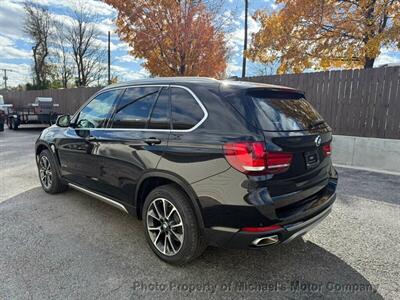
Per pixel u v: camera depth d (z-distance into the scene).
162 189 2.68
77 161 3.87
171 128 2.68
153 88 3.01
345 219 3.72
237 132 2.24
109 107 3.45
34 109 15.22
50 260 2.72
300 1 9.96
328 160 2.95
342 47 10.30
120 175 3.12
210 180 2.31
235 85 2.52
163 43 11.31
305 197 2.52
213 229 2.34
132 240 3.15
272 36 11.35
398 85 6.55
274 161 2.20
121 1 10.90
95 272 2.54
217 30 11.65
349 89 7.25
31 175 5.85
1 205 4.16
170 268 2.63
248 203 2.15
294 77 8.13
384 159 6.45
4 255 2.80
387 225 3.54
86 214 3.86
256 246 2.24
